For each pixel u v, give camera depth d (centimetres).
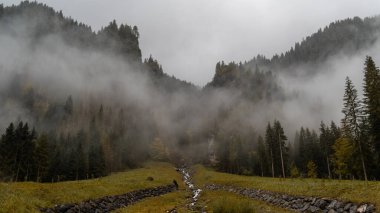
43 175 8556
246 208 2744
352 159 6316
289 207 3169
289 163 12056
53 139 12156
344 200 2444
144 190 5169
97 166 10219
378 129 5728
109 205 3525
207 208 3569
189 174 13762
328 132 9469
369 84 5972
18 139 7950
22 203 2275
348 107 5709
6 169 7481
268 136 9969
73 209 2775
